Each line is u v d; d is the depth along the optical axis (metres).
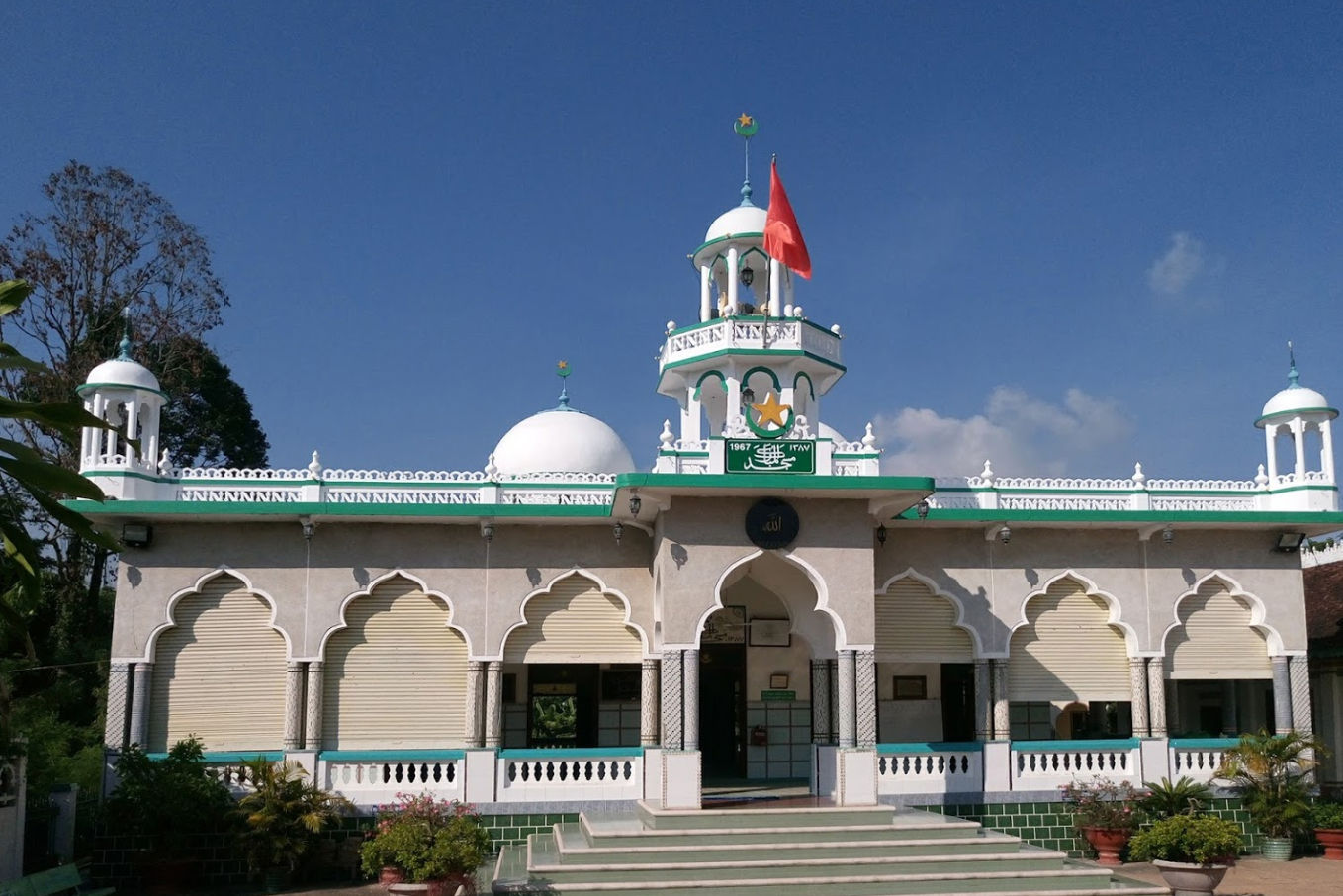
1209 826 11.42
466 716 14.05
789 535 12.98
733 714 16.33
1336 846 14.40
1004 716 14.71
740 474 12.64
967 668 17.27
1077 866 12.08
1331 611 18.31
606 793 13.82
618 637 14.52
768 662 16.38
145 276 25.56
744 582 16.48
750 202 18.95
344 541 14.23
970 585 15.06
